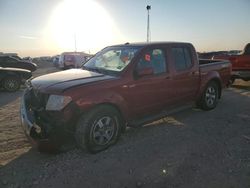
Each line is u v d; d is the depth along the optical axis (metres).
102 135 4.18
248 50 11.12
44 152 4.18
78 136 3.96
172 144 4.50
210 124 5.57
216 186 3.25
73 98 3.80
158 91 5.06
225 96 8.73
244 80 11.57
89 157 4.04
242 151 4.22
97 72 4.77
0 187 3.26
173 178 3.43
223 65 6.99
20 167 3.74
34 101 4.14
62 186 3.28
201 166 3.73
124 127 4.61
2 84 10.99
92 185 3.30
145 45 5.01
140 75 4.53
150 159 3.96
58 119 3.76
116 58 4.96
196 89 6.09
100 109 4.07
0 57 19.72
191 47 5.95
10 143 4.59
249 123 5.66
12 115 6.54
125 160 3.93
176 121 5.78
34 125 3.87
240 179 3.39
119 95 4.34
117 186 3.28
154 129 5.26
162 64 5.20
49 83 4.10
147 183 3.33
